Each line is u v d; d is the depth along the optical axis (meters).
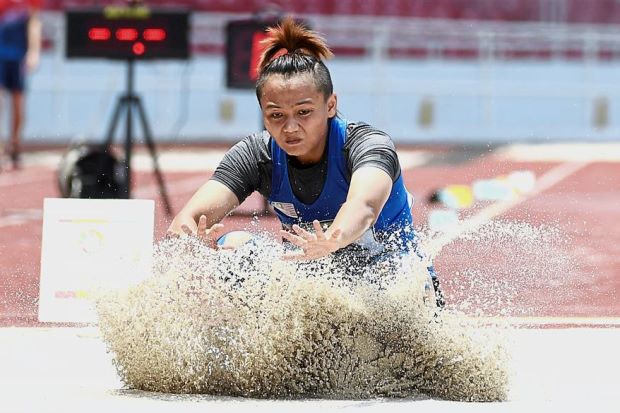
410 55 50.50
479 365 9.50
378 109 48.72
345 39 48.97
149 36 23.84
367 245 9.97
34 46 38.19
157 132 46.91
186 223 9.66
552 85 50.19
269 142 10.05
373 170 9.38
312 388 9.52
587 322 14.41
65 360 11.55
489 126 49.75
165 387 9.59
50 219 13.52
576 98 50.31
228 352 9.41
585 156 43.72
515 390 10.05
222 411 8.60
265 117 9.51
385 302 9.48
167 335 9.48
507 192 29.84
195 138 47.66
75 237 13.48
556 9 52.81
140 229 13.45
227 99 48.34
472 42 50.69
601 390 10.07
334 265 9.76
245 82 25.50
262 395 9.48
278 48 9.91
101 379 10.46
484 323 9.83
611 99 50.50
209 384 9.51
